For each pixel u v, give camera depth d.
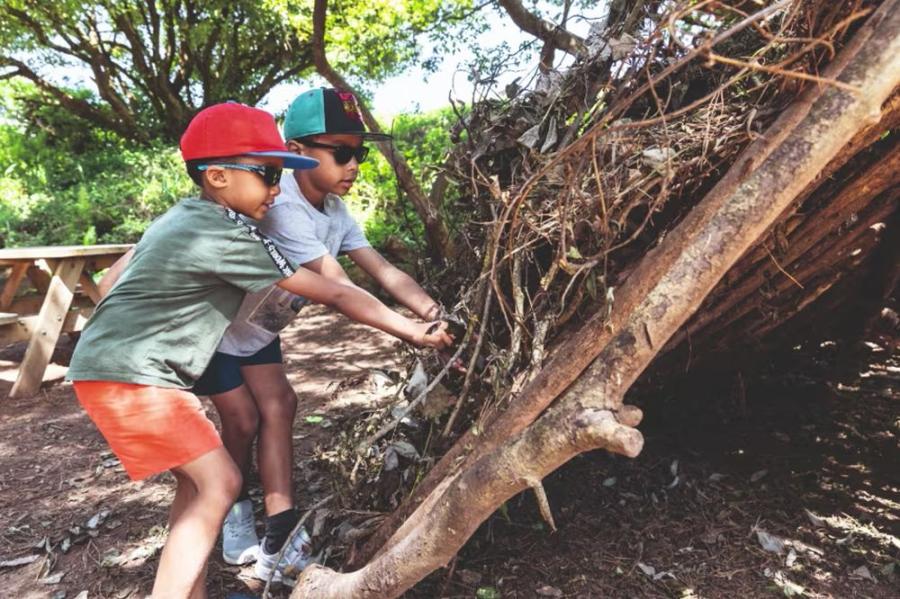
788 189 1.25
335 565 2.10
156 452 1.73
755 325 2.63
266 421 2.18
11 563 2.40
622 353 1.36
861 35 1.28
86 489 2.97
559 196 1.67
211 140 1.74
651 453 2.83
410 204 7.34
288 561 2.10
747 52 1.72
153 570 2.33
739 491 2.53
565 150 1.43
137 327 1.71
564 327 1.84
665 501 2.50
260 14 11.36
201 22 12.21
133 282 1.74
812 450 2.82
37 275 5.35
